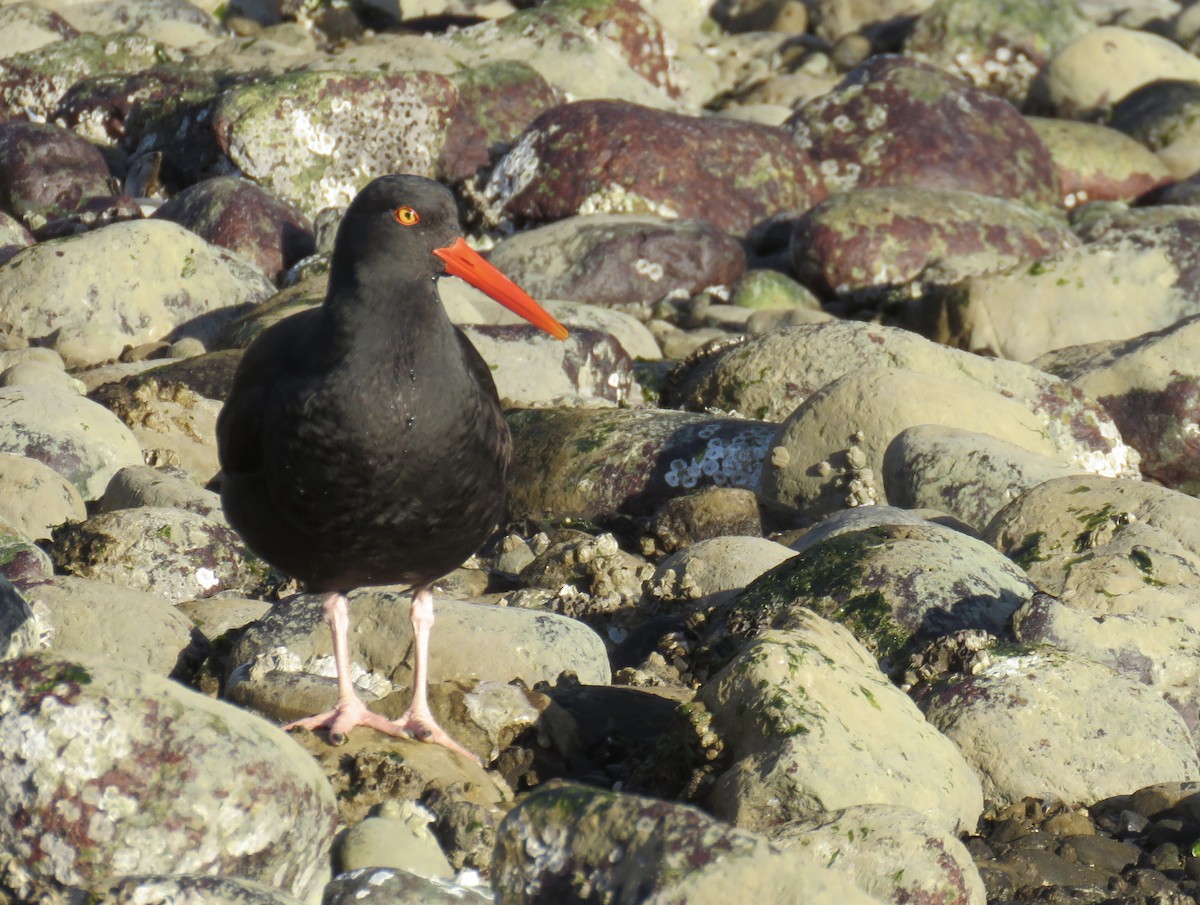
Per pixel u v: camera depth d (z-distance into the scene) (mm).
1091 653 9680
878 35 37406
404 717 9094
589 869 6320
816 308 22562
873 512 11977
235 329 18234
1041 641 9727
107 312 18859
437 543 8891
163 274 19328
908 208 23234
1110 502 11844
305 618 10219
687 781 8383
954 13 34969
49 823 6453
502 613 10117
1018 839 8297
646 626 11094
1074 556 11148
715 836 6199
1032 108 33750
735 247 23000
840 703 8227
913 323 21250
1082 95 32656
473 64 29766
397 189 8406
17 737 6488
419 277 8500
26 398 14109
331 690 9305
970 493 13109
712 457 14977
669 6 38594
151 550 11914
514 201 25328
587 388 17531
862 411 14219
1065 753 8805
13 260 19125
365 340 8422
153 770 6539
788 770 7773
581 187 24797
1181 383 16781
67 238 19406
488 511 9070
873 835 7266
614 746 9219
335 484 8531
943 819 8070
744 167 25406
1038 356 19594
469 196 25812
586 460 15109
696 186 25016
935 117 27000
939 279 22250
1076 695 9031
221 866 6633
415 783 8383
